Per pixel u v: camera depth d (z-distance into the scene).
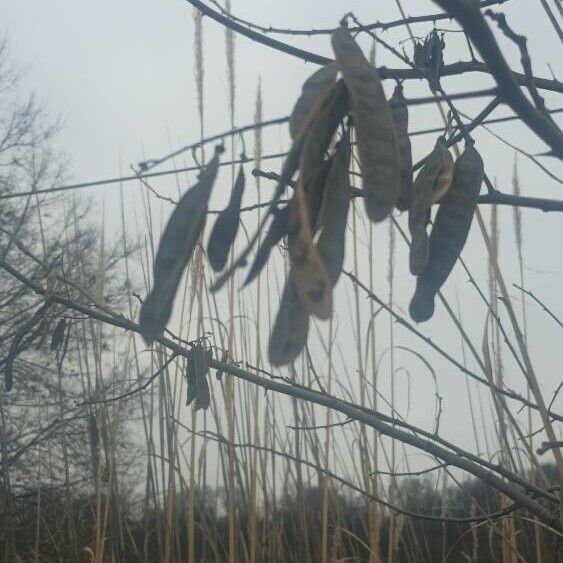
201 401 1.96
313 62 1.62
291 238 0.99
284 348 0.95
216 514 4.25
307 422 4.21
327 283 0.85
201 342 2.07
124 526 4.80
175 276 1.00
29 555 5.24
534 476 2.88
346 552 4.26
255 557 4.09
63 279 2.01
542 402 1.97
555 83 1.66
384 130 0.99
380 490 4.15
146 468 4.38
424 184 1.22
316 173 1.02
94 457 4.20
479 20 1.04
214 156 1.05
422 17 1.76
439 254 1.20
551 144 1.18
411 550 4.23
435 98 1.18
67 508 5.00
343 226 1.02
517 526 3.73
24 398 8.61
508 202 1.50
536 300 2.16
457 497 4.54
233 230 1.17
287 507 4.50
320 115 1.01
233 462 4.01
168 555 4.06
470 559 3.44
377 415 2.04
